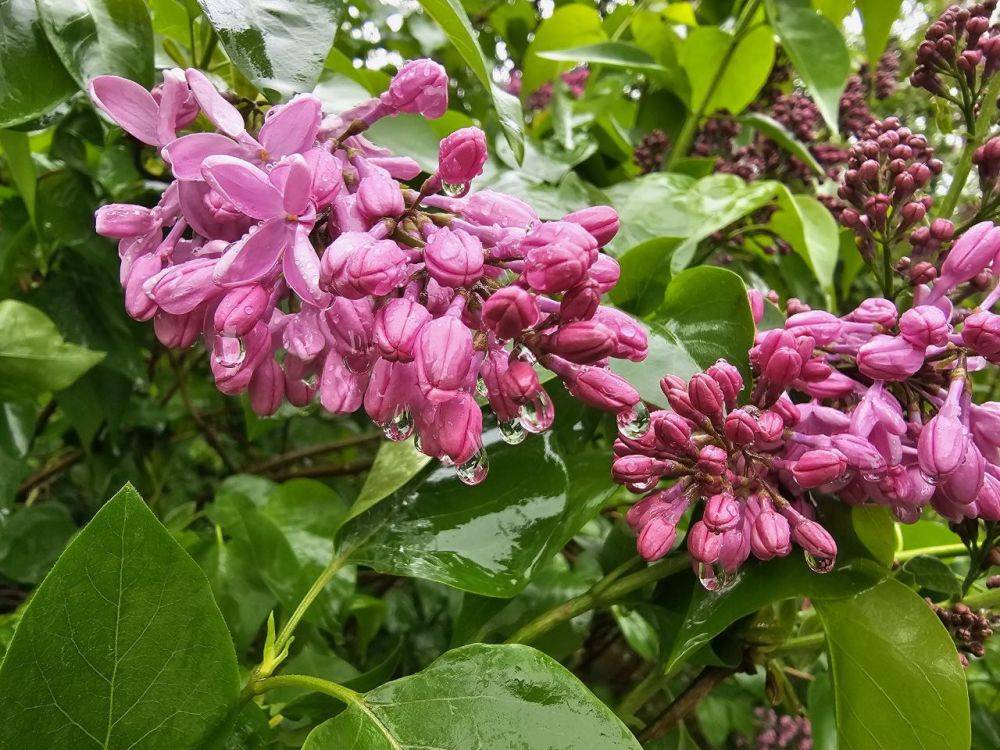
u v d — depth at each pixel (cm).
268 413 12
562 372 11
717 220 21
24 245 25
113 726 11
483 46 40
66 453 34
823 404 14
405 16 36
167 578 11
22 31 14
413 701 12
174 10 20
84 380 24
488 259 11
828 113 24
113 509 10
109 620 10
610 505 26
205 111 10
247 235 10
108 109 11
